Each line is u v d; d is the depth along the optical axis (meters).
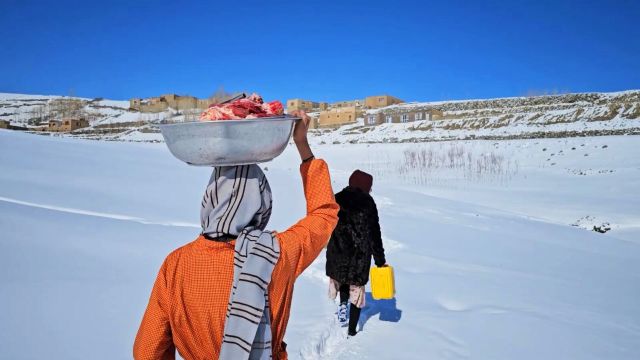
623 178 27.52
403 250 9.31
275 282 1.77
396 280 7.28
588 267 9.23
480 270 8.14
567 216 19.23
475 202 22.23
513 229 13.14
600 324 5.79
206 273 1.75
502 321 5.67
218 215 1.80
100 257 6.29
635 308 6.58
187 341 1.77
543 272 8.44
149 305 1.84
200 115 1.86
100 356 3.73
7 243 6.23
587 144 36.97
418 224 12.27
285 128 1.78
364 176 5.62
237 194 1.79
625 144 35.50
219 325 1.73
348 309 5.79
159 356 1.82
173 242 7.70
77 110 110.56
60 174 13.55
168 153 23.28
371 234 5.33
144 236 7.84
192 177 16.20
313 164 2.01
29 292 4.75
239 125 1.67
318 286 6.62
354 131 68.81
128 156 19.80
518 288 7.18
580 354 4.84
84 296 4.86
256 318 1.65
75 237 7.07
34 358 3.58
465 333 5.27
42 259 5.84
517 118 56.12
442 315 5.82
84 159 17.20
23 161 14.87
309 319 5.38
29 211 8.39
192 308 1.75
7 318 4.14
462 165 35.00
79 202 10.28
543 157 35.69
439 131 57.06
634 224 17.72
